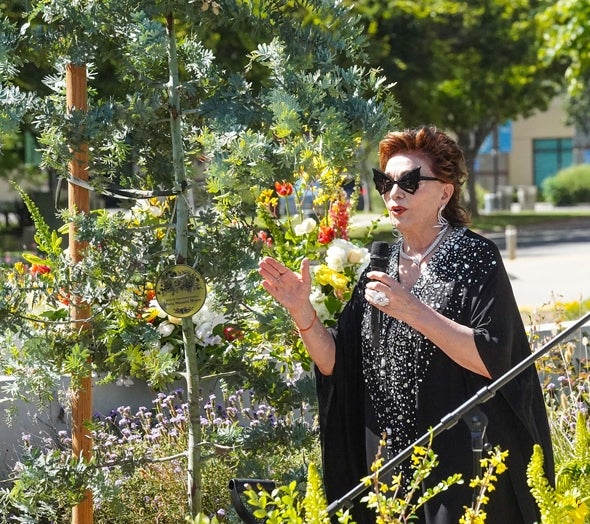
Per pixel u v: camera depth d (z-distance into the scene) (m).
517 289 18.80
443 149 4.08
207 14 4.44
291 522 3.30
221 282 4.64
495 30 34.50
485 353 3.84
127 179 4.83
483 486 3.51
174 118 4.50
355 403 4.27
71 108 4.42
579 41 20.19
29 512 4.59
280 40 4.47
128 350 4.62
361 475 4.26
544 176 71.25
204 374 5.11
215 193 4.52
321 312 6.27
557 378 7.29
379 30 27.45
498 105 41.03
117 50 4.60
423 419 3.99
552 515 3.47
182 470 5.82
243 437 4.88
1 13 4.50
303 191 6.78
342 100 4.40
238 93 4.40
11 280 4.73
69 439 5.84
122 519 5.68
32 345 4.50
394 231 4.53
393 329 4.06
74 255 4.71
